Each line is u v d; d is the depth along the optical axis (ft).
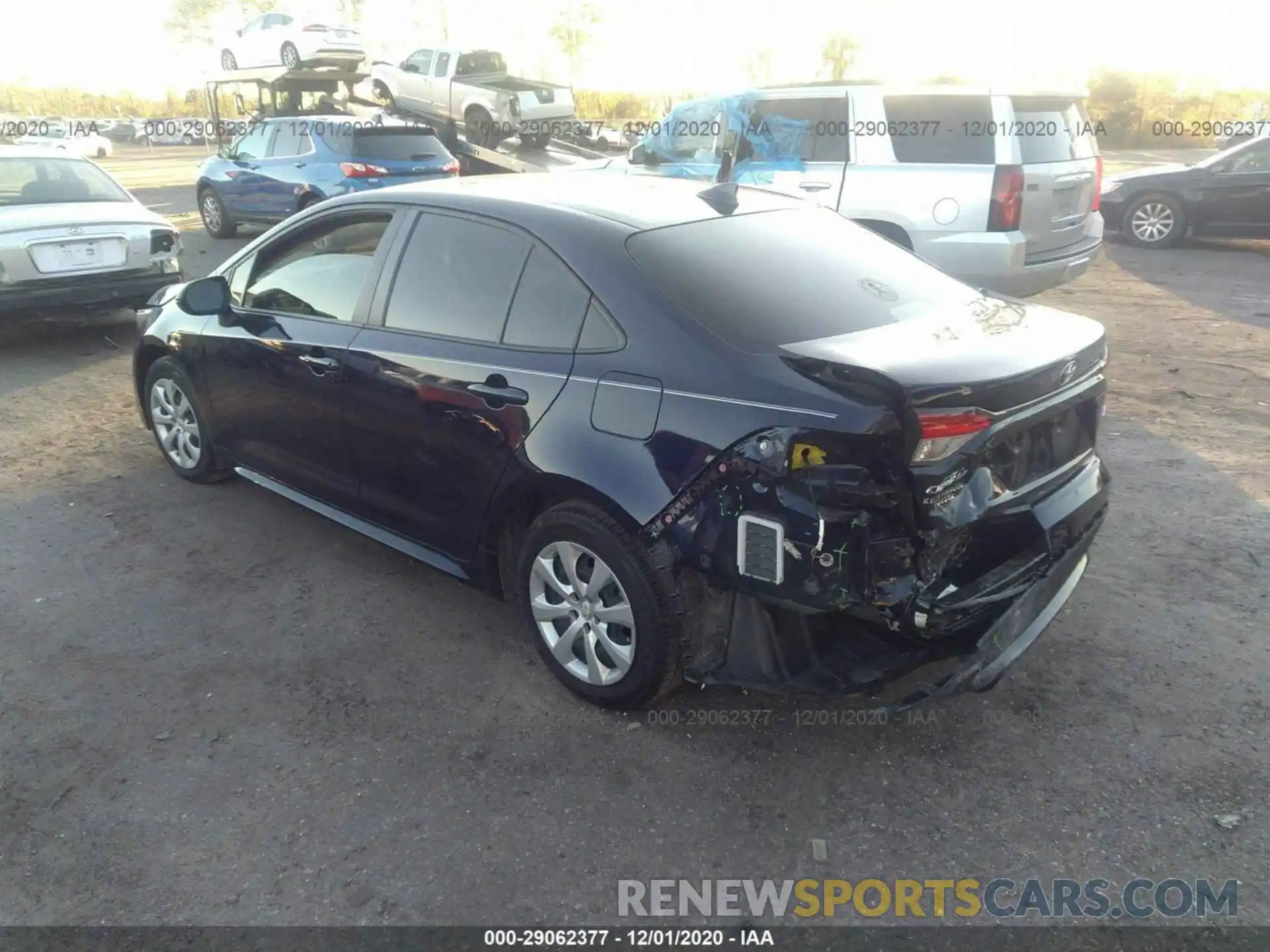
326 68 60.34
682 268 10.59
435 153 44.14
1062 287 34.04
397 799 9.75
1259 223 40.45
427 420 11.90
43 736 10.70
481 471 11.38
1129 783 9.84
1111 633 12.41
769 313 10.16
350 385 12.89
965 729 10.70
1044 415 9.75
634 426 9.87
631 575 10.05
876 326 10.35
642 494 9.75
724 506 9.27
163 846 9.16
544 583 11.26
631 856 9.05
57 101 184.65
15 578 14.15
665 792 9.84
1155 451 18.28
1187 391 21.66
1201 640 12.21
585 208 11.65
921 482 8.68
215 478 17.31
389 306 12.66
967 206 23.58
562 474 10.38
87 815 9.54
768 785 9.93
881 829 9.34
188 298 14.26
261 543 15.29
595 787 9.92
